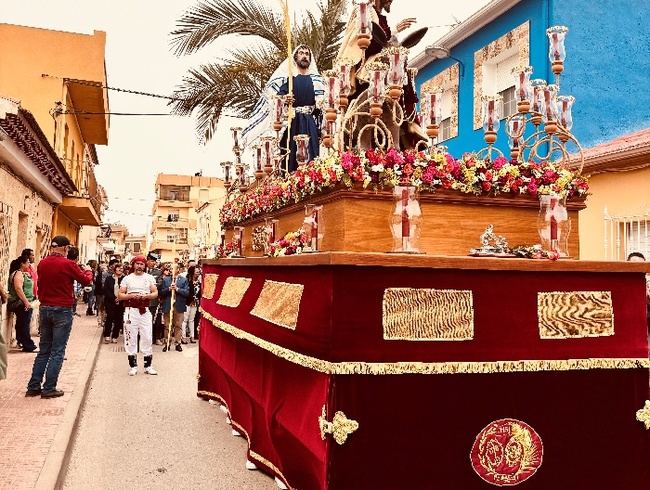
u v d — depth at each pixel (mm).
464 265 3201
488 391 3283
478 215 3775
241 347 5309
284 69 6742
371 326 3115
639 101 12117
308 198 4070
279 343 3826
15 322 11773
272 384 4184
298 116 6227
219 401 6816
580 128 11672
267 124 6684
